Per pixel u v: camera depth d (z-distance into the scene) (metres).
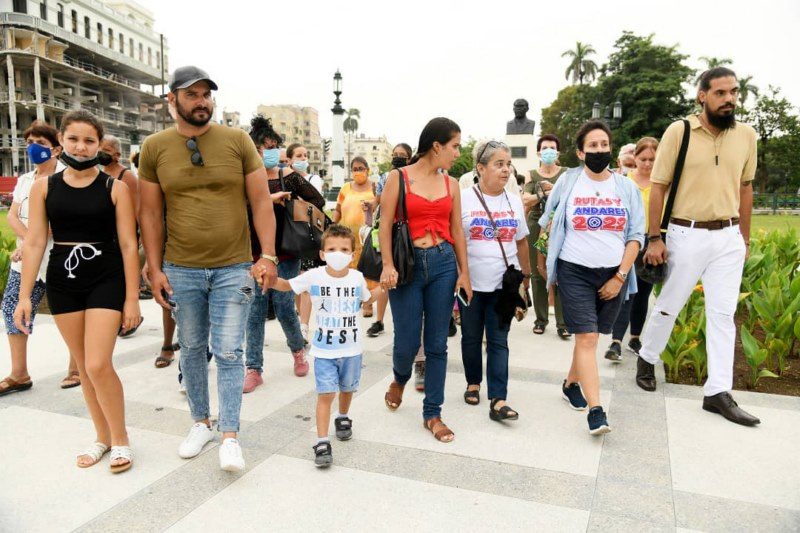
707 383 3.69
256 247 4.15
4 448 3.12
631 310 5.02
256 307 4.00
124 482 2.74
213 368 4.62
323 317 3.05
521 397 3.96
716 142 3.67
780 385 4.24
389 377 4.40
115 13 63.84
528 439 3.25
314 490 2.67
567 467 2.90
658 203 3.89
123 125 63.94
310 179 6.61
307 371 4.47
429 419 3.33
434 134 3.13
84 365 2.92
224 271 2.95
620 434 3.32
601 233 3.40
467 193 3.62
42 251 2.84
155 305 7.07
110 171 3.93
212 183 2.88
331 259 2.98
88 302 2.79
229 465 2.73
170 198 2.90
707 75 3.62
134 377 4.32
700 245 3.72
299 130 116.56
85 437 3.26
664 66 45.06
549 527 2.36
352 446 3.15
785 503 2.55
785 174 59.53
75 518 2.43
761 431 3.35
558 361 4.84
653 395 3.98
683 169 3.77
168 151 2.85
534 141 17.55
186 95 2.72
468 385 3.86
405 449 3.11
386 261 3.18
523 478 2.79
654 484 2.72
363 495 2.62
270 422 3.49
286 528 2.36
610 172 3.54
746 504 2.54
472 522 2.40
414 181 3.20
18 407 3.71
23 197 4.03
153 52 72.00
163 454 3.05
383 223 3.20
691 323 4.45
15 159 49.88
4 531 2.32
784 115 51.50
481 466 2.91
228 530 2.34
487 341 3.59
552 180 5.90
